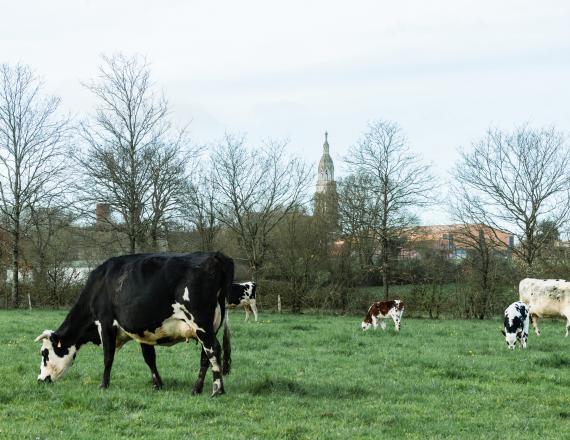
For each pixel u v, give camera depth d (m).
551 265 39.31
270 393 11.57
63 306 45.56
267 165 47.12
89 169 43.53
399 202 44.03
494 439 8.92
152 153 41.84
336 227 46.22
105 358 12.12
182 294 11.23
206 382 12.53
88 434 8.73
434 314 40.56
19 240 47.84
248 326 25.16
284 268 44.44
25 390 11.58
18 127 45.59
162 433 8.91
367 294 42.56
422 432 9.28
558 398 11.62
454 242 42.38
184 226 46.56
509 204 42.00
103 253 47.69
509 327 19.22
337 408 10.52
